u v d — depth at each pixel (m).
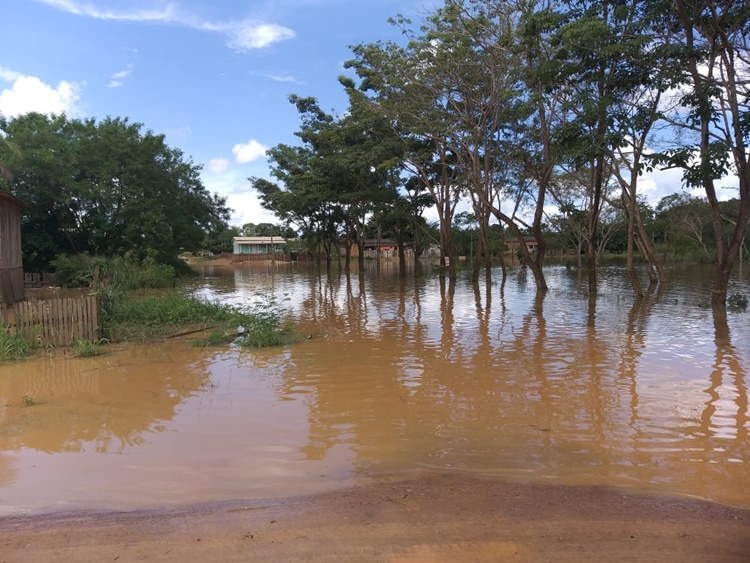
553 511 3.74
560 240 61.19
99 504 4.04
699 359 8.77
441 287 24.66
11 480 4.51
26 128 27.94
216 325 13.07
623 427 5.66
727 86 12.85
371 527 3.53
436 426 5.80
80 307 10.57
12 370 8.62
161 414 6.31
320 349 10.15
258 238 86.25
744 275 28.55
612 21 14.24
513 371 8.17
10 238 18.61
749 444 5.14
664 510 3.75
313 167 33.97
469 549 3.23
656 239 56.59
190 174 40.41
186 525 3.61
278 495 4.16
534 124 21.12
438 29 20.52
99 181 29.19
